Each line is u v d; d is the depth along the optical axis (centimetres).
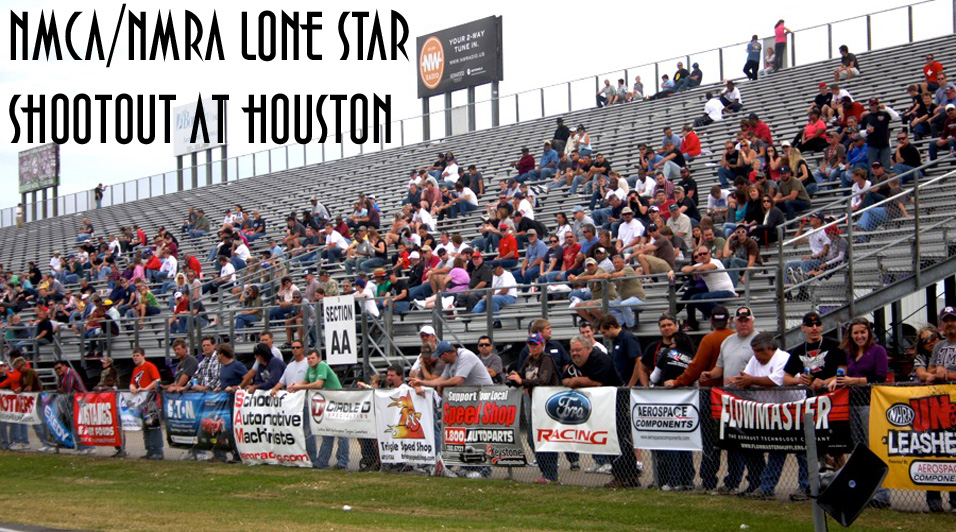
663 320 1275
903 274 1595
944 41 2817
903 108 2442
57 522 1144
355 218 2858
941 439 988
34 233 5519
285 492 1342
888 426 1012
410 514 1143
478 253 1992
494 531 1002
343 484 1357
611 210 2198
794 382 1103
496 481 1292
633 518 1048
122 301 2989
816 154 2262
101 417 1820
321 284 2211
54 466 1725
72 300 3064
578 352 1252
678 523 1014
